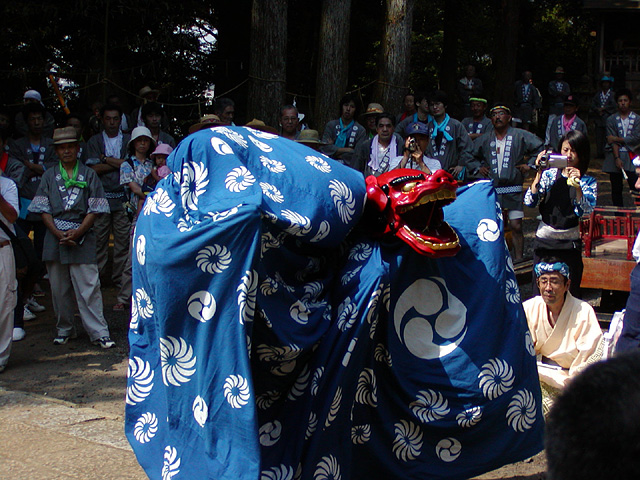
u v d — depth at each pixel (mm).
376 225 3447
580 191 5457
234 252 2811
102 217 8031
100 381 5750
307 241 3066
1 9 13367
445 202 3314
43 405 4883
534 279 5793
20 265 5918
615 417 984
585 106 23703
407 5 11617
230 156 3078
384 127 7586
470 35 26234
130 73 15031
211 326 2830
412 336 3398
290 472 2984
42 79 14883
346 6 11445
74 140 6441
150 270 2965
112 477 3746
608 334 4547
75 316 7621
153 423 3207
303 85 17578
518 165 8750
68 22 14109
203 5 15500
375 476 3410
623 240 6637
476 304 3459
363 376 3271
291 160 3223
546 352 4797
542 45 27203
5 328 5871
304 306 3043
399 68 11727
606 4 23812
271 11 11328
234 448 2785
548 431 1061
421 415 3367
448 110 21469
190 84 16875
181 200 3100
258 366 2973
